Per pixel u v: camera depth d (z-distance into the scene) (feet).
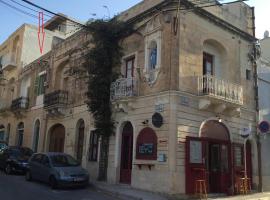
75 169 51.83
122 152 57.00
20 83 106.83
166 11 51.75
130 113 55.21
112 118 59.11
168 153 46.65
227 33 60.70
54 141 82.17
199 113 51.26
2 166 69.10
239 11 64.49
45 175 52.37
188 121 49.29
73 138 71.87
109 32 61.21
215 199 46.88
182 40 50.96
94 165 62.95
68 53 78.74
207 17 56.13
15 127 105.81
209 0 56.54
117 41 61.72
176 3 51.11
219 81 53.11
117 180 55.72
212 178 52.70
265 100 67.56
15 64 112.27
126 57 59.57
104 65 60.44
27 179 57.47
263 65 69.21
